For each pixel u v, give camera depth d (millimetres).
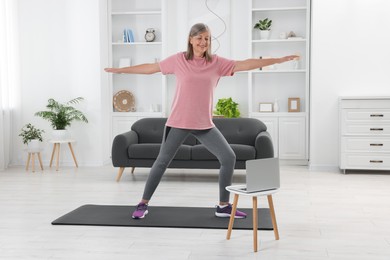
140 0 8094
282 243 3584
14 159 7625
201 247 3492
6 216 4402
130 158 6121
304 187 5750
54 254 3355
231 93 8039
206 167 5957
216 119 6641
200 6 8016
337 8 6926
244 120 6594
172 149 4176
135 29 8141
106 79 7750
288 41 7727
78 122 7547
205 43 3932
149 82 8188
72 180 6250
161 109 8188
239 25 7957
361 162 6672
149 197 4289
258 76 7957
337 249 3447
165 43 7934
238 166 5957
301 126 7605
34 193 5430
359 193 5398
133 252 3387
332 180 6215
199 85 3986
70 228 3994
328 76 6992
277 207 4719
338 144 7012
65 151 7590
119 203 4910
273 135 7672
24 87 7578
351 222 4172
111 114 7922
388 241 3637
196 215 4371
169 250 3428
